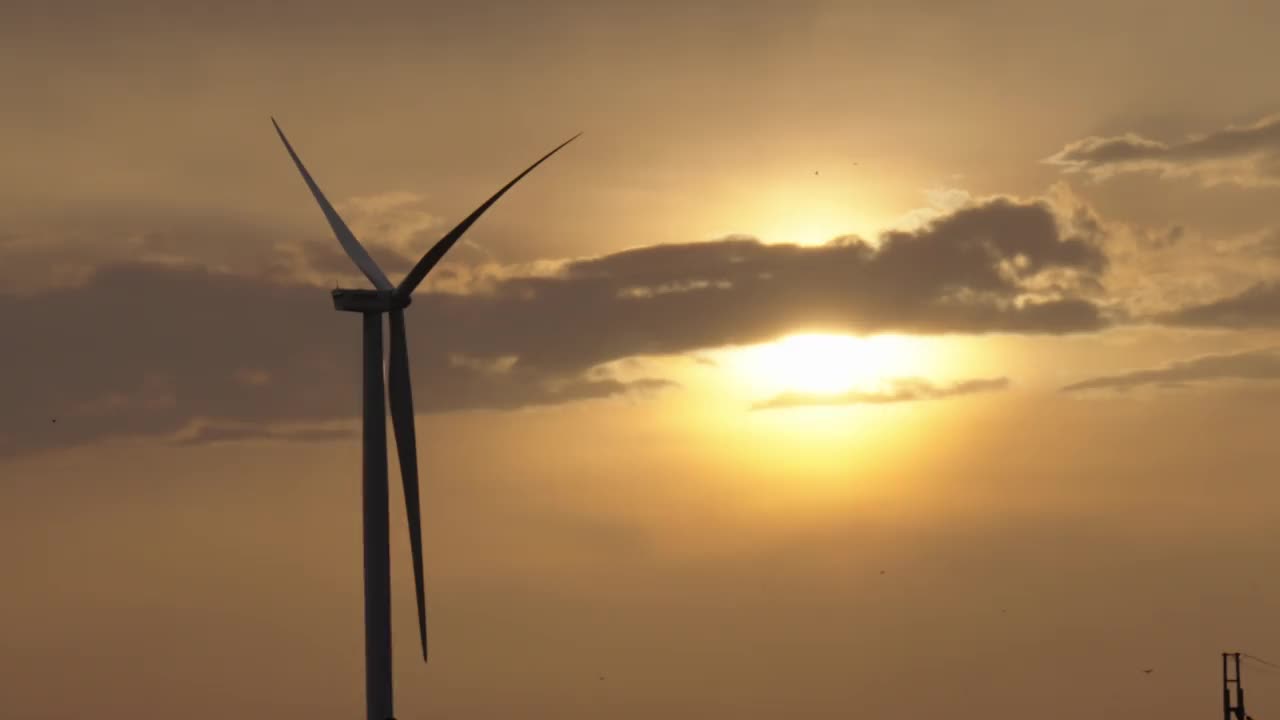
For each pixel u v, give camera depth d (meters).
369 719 114.50
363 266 117.38
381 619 115.06
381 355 115.81
